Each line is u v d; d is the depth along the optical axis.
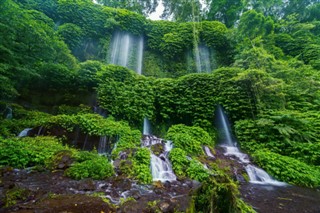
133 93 11.61
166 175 6.28
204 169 6.39
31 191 3.93
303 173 6.74
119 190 4.57
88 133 8.00
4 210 3.11
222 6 24.48
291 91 11.57
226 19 25.05
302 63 14.65
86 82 11.48
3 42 7.38
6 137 7.12
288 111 9.81
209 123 11.14
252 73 10.73
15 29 7.86
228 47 19.42
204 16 26.47
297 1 24.05
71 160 5.90
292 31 20.61
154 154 7.27
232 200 2.35
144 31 21.47
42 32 9.05
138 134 8.79
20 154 5.70
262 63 12.54
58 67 10.77
